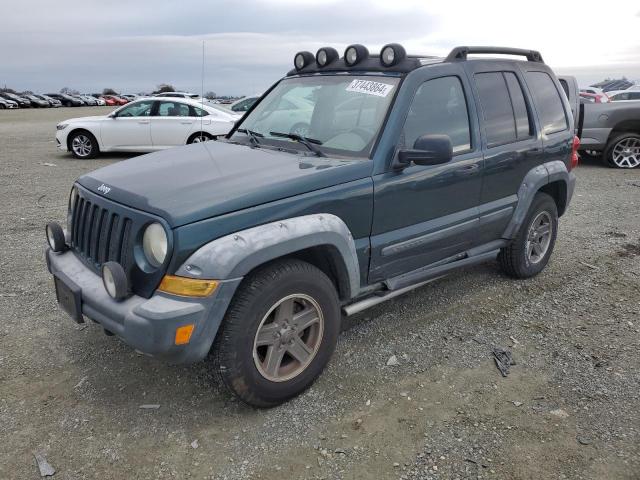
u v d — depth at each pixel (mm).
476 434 2834
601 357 3602
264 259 2725
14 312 4180
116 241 2838
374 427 2893
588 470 2578
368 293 3527
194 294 2568
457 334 3914
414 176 3490
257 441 2785
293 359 3133
